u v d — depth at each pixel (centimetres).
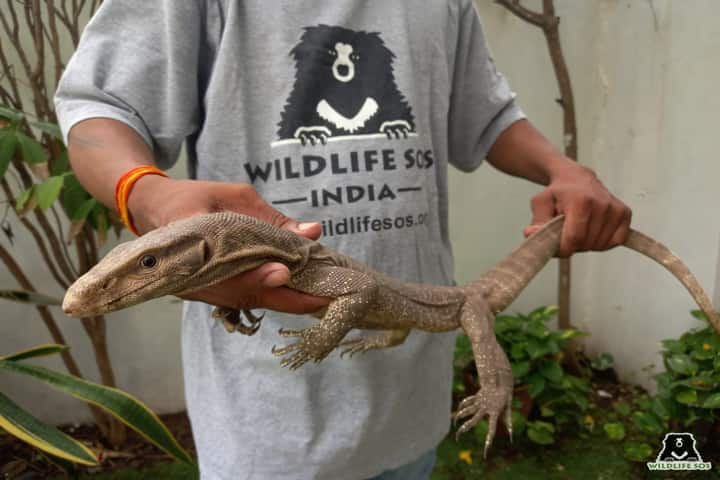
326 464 74
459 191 179
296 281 60
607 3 171
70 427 165
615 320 184
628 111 167
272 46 69
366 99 72
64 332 158
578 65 177
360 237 73
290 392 73
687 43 145
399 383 80
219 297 51
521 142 90
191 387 77
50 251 149
